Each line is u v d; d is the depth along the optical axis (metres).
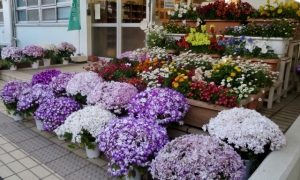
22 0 8.34
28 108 3.06
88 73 3.25
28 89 3.23
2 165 2.32
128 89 2.70
